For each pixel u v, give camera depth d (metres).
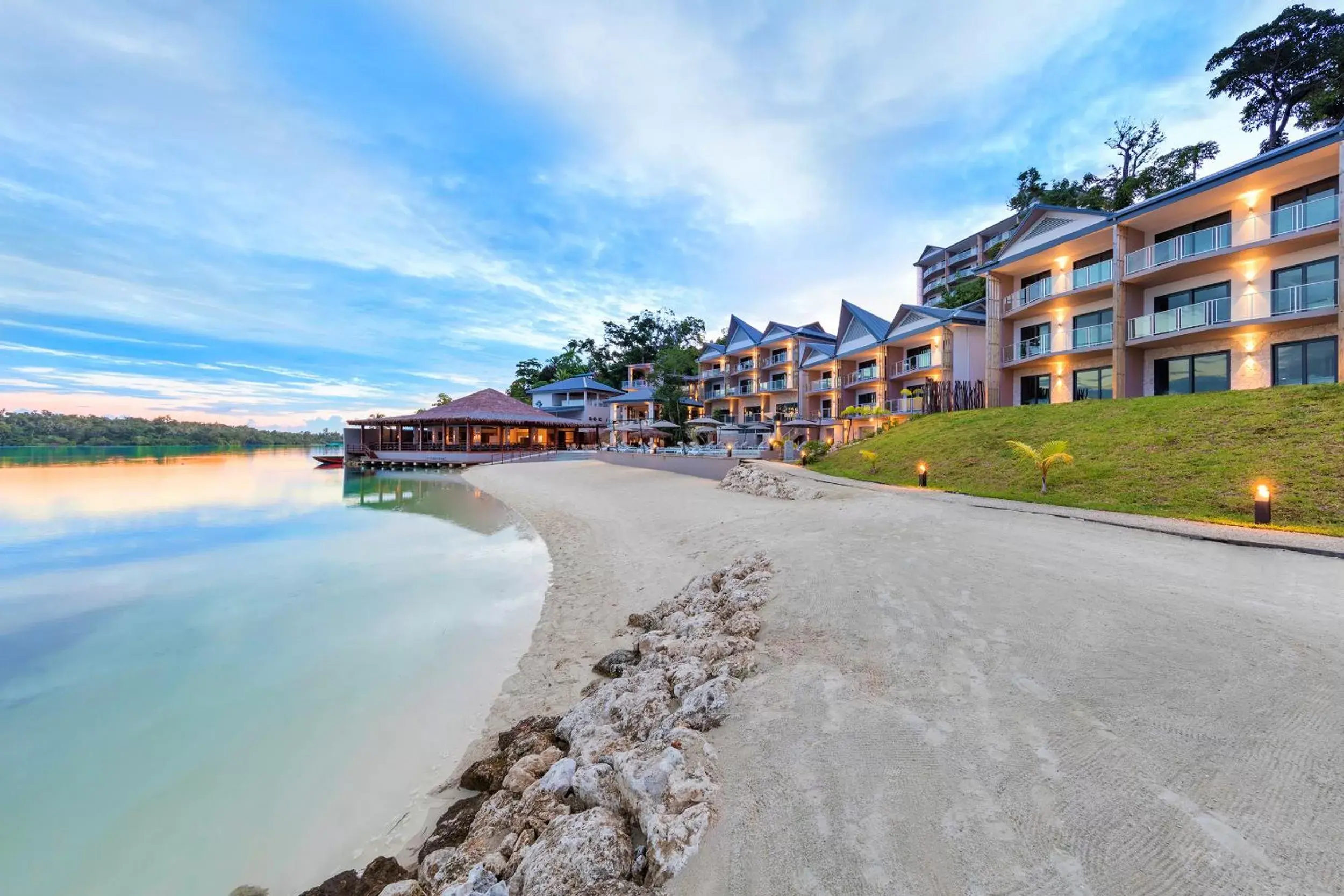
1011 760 2.97
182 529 16.92
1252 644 4.15
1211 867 2.18
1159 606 5.04
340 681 6.59
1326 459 10.62
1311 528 8.41
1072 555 7.04
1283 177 16.19
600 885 2.56
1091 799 2.61
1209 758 2.86
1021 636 4.57
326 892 3.51
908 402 29.94
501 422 47.69
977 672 4.04
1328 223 14.91
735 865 2.43
